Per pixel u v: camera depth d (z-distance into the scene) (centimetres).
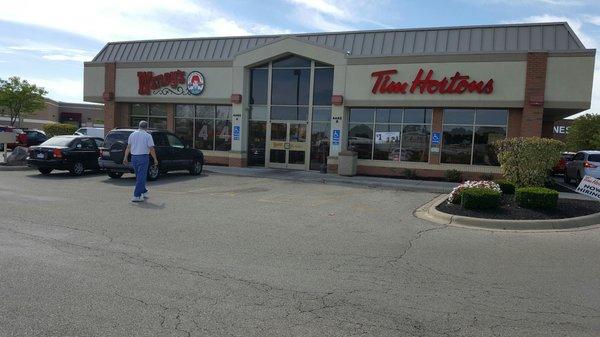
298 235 870
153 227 891
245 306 505
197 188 1515
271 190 1518
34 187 1429
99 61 2772
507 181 1383
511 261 730
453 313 505
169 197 1291
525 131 1850
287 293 551
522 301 550
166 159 1762
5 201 1136
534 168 1345
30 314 466
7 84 5444
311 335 438
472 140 1984
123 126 2562
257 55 2250
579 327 477
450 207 1152
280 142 2286
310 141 2228
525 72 1848
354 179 1884
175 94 2406
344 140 2142
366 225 992
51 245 729
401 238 877
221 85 2325
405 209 1220
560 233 962
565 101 1809
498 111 1953
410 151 2075
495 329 466
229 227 920
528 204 1130
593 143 5275
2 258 650
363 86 2077
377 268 671
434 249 798
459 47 2152
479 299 552
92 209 1059
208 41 2662
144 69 2458
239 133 2297
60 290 534
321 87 2202
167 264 652
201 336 430
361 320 478
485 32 2145
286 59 2259
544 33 2039
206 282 580
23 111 5694
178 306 499
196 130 2447
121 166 1648
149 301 510
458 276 643
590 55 1778
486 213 1085
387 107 2086
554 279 639
